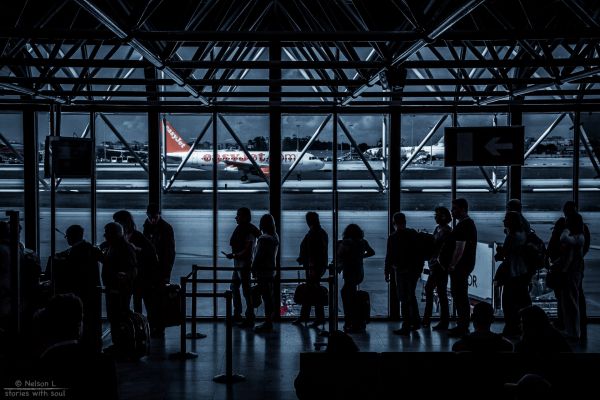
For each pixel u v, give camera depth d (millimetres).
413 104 10719
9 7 8039
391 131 10883
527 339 4855
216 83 8820
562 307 9344
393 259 9484
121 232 8094
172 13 8445
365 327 9867
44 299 7363
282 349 8664
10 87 8633
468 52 11031
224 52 9102
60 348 3494
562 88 10859
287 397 6645
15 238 5285
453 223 10703
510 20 9148
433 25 5109
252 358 8195
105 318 10609
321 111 10828
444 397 4152
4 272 6668
